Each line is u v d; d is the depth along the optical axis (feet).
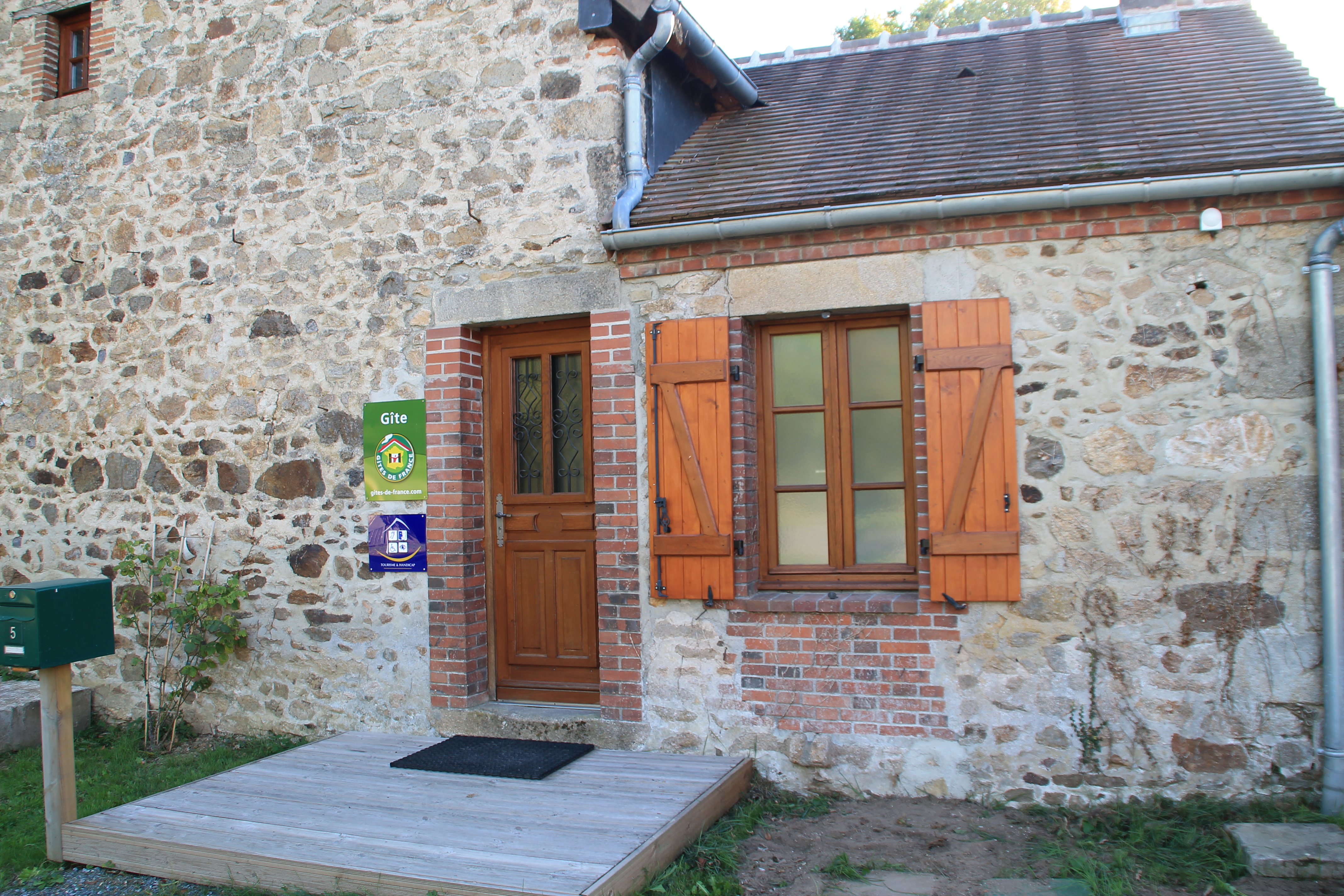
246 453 18.43
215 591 17.61
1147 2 18.37
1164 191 12.82
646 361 15.25
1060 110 15.78
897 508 14.93
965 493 13.69
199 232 18.97
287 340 18.11
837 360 15.15
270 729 17.95
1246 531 12.89
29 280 20.70
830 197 14.34
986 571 13.62
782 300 14.73
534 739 15.96
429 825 12.15
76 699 19.21
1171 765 13.03
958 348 13.79
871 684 14.21
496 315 16.48
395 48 17.46
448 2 17.12
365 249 17.52
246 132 18.60
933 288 14.06
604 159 15.93
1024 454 13.69
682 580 14.90
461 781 13.93
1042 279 13.66
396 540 17.11
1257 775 12.78
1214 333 13.08
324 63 17.99
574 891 10.10
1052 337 13.61
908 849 12.51
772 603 14.58
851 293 14.40
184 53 19.24
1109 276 13.44
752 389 15.37
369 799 13.21
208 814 12.85
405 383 17.15
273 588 18.07
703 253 15.10
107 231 19.89
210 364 18.80
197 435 18.89
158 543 19.16
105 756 17.34
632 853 11.07
